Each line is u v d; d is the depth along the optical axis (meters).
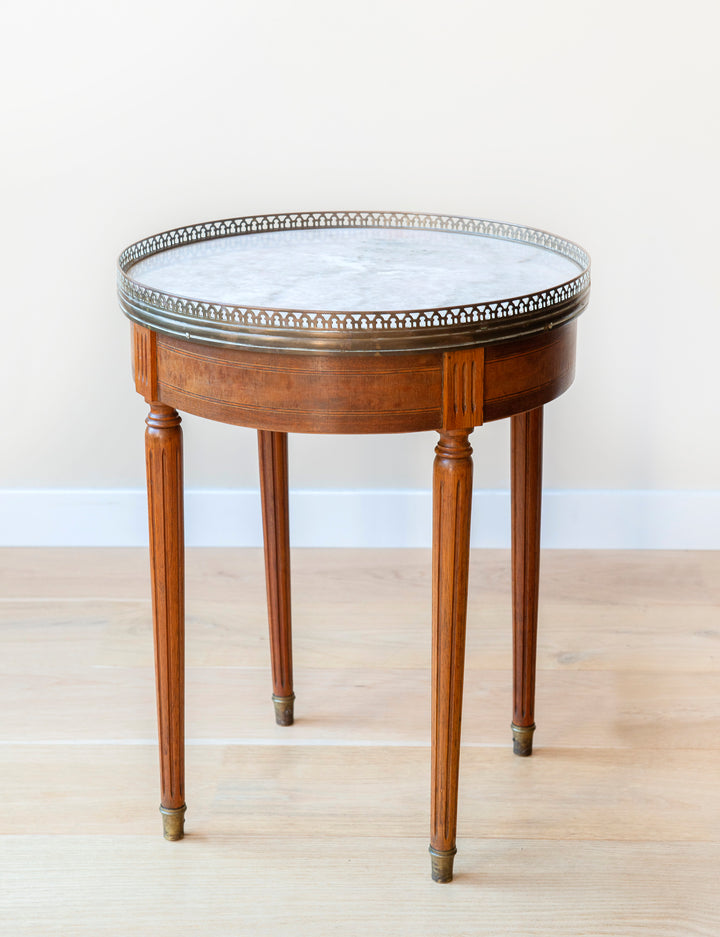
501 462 2.38
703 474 2.40
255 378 1.27
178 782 1.53
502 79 2.17
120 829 1.58
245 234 1.71
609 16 2.13
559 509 2.41
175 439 1.41
